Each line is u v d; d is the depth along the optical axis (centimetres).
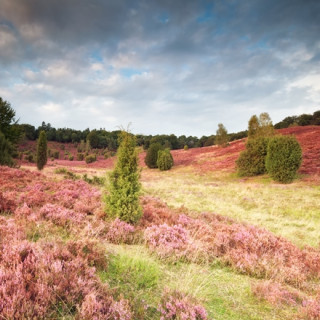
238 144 6122
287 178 2730
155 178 3447
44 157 3338
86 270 359
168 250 558
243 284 468
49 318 266
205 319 314
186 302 330
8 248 384
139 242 613
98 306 281
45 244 437
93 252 451
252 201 1680
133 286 385
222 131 6400
